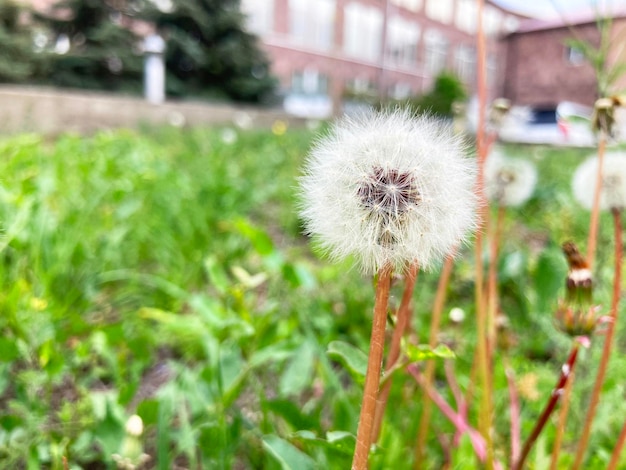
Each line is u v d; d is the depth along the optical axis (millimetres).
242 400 248
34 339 239
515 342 277
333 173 104
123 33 2193
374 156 103
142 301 346
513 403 194
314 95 3424
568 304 139
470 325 326
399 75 4066
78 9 2145
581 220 534
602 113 155
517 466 153
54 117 1249
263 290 392
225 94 2506
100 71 2189
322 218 104
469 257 455
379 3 3887
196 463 207
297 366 215
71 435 198
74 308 315
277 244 521
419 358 125
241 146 1171
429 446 214
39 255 305
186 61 2426
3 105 1120
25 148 458
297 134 1464
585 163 192
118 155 615
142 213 444
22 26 2041
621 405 226
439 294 184
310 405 234
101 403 192
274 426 213
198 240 429
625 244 351
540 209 650
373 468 174
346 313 342
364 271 102
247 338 237
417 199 100
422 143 107
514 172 216
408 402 231
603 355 162
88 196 427
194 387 198
